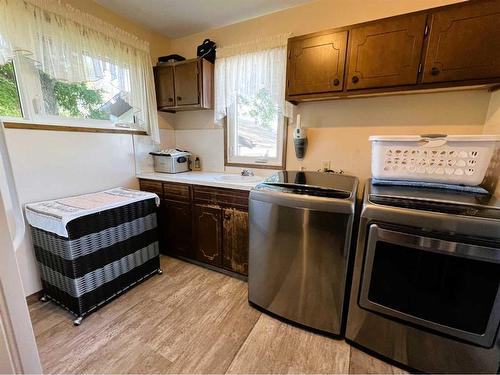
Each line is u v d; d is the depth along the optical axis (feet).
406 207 3.73
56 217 4.64
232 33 7.55
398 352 4.15
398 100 5.75
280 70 6.51
